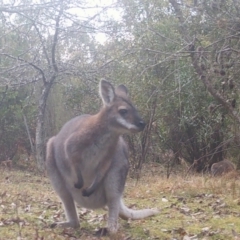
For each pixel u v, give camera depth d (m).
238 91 10.03
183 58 11.30
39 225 5.96
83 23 13.00
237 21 8.32
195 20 10.20
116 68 13.86
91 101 15.84
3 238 5.24
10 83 15.08
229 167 12.51
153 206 7.78
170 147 15.32
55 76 15.02
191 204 7.98
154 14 12.72
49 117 16.83
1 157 17.75
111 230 5.54
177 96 13.05
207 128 14.09
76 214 5.92
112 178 5.55
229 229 6.22
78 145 5.43
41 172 14.77
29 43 15.63
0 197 7.92
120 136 5.77
